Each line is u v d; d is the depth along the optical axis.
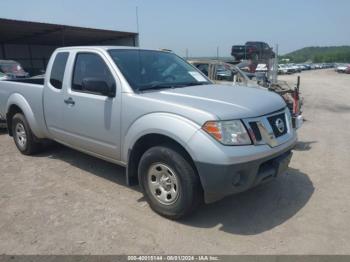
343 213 3.92
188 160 3.50
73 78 4.77
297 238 3.41
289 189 4.58
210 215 3.86
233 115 3.37
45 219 3.79
